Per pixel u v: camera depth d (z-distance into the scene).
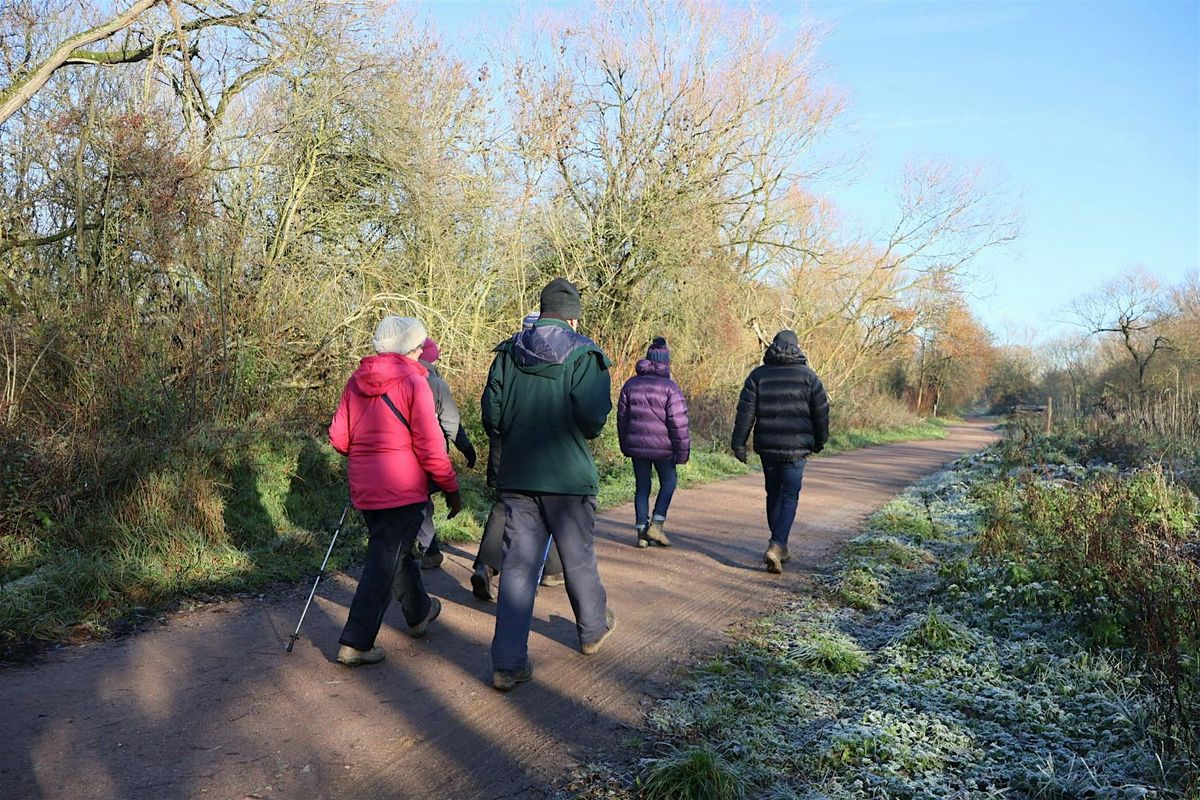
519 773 3.36
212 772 3.24
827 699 4.18
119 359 7.10
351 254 13.04
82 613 4.86
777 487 7.02
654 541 7.68
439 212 13.83
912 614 5.51
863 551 7.52
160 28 10.01
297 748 3.46
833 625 5.37
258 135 11.11
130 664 4.27
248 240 10.09
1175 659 3.75
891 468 16.61
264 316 9.31
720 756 3.44
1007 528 6.74
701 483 12.37
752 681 4.38
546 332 4.34
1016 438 15.12
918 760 3.45
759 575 6.77
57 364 6.92
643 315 18.80
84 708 3.72
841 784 3.29
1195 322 34.62
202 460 6.62
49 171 8.23
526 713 3.92
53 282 7.79
